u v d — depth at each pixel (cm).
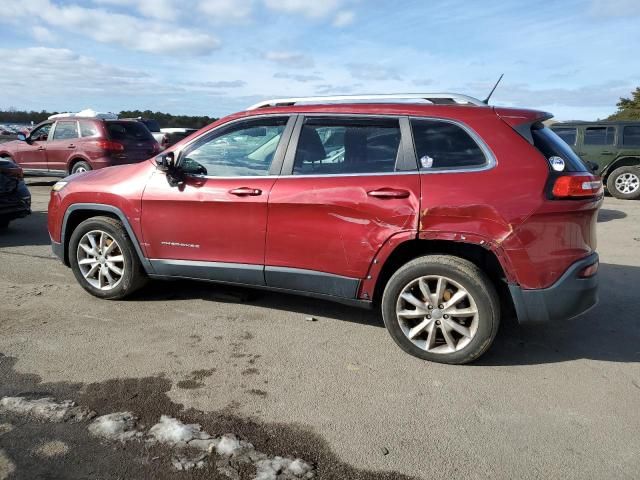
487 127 346
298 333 405
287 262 390
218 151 417
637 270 596
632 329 425
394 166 360
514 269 332
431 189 343
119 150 1167
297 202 376
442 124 356
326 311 452
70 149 1182
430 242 360
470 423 288
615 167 1201
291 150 391
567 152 352
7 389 312
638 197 1175
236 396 311
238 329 411
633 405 308
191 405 299
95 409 292
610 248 708
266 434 273
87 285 471
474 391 322
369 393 317
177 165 430
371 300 372
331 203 366
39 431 271
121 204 441
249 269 405
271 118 404
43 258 615
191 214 415
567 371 351
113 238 453
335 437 272
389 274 381
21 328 402
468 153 346
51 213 484
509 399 313
